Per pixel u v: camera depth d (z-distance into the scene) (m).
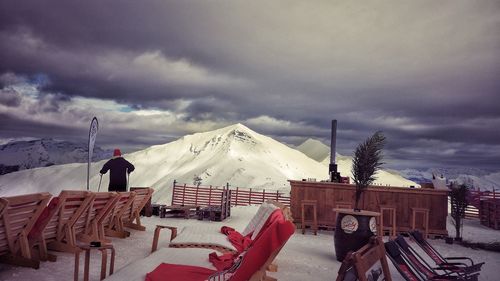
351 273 3.22
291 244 10.98
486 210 20.89
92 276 6.25
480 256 10.80
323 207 13.98
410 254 5.75
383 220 13.77
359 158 9.82
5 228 6.01
